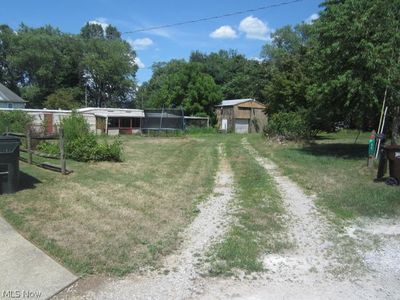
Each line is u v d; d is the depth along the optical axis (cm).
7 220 649
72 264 481
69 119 1634
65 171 1130
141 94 7462
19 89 6631
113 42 7106
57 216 681
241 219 712
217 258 526
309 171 1255
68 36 6912
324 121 2011
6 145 821
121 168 1305
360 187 970
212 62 7188
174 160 1608
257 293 436
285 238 617
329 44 1559
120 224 650
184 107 4906
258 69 6097
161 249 549
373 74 1448
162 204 807
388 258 544
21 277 446
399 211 766
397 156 970
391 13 1478
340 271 499
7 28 6594
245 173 1257
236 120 4938
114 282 448
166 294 427
